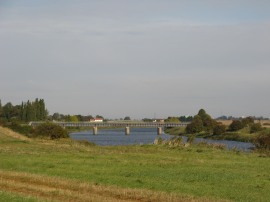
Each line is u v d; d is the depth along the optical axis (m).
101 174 31.25
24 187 25.53
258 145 69.19
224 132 147.50
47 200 20.92
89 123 188.25
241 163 42.25
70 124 182.38
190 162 41.62
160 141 70.00
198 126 165.50
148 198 22.47
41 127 84.56
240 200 22.66
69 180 27.44
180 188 25.72
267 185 28.25
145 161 41.50
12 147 55.84
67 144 67.06
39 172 31.52
